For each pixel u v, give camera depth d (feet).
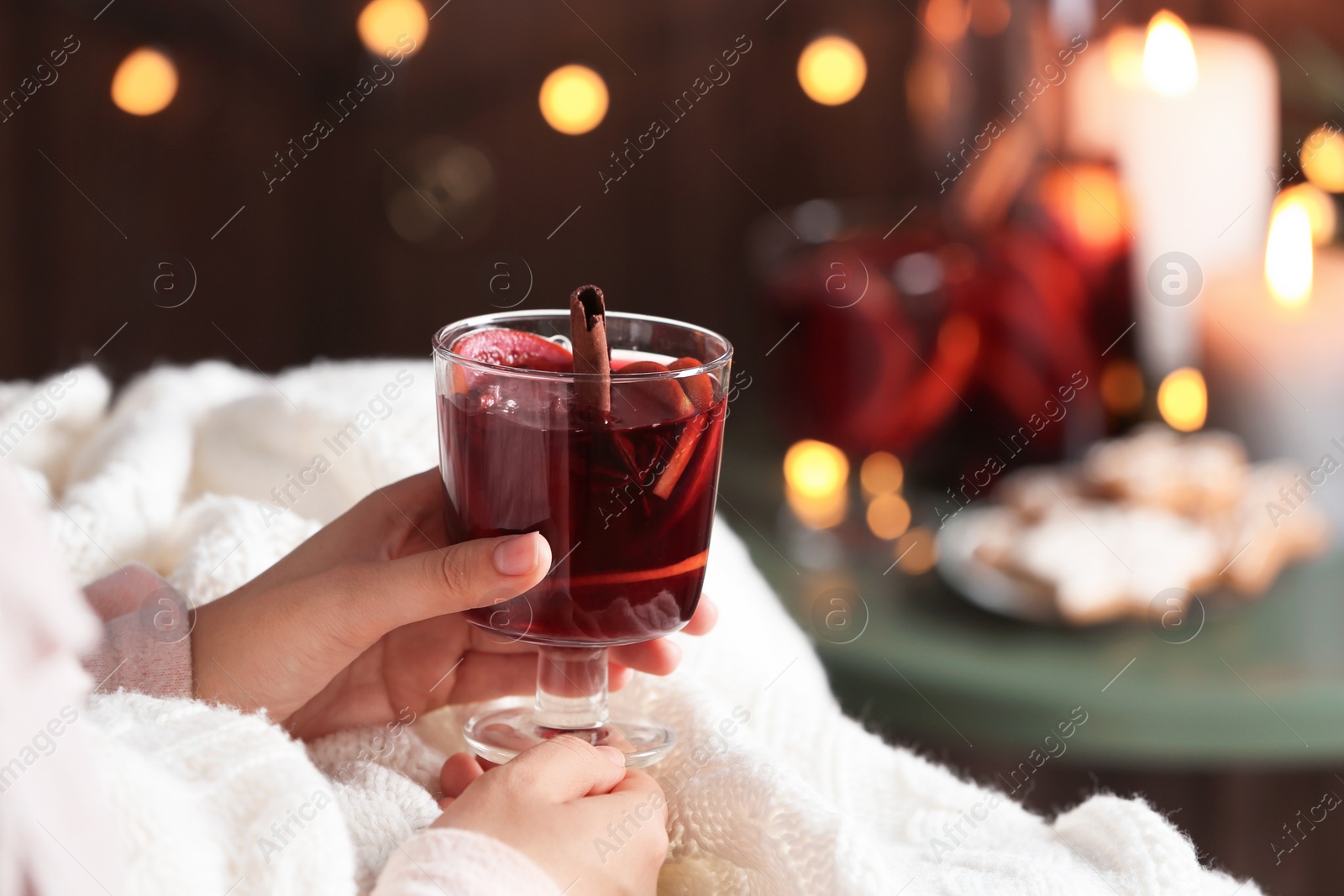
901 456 3.87
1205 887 2.33
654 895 2.22
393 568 2.27
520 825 2.15
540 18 5.58
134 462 2.72
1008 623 3.46
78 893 1.90
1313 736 3.18
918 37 5.21
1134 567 3.44
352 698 2.51
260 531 2.62
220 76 5.62
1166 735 3.18
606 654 2.41
